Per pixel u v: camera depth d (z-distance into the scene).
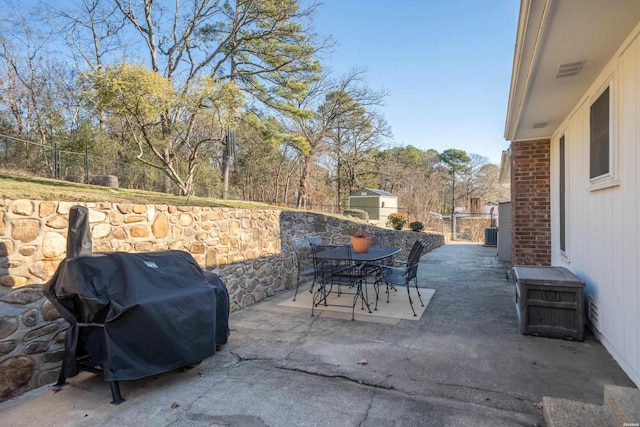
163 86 8.07
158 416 2.29
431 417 2.23
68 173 10.91
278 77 15.19
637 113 2.55
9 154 9.91
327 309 4.86
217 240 4.73
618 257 2.93
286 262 6.39
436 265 8.84
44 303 2.75
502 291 5.82
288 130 19.42
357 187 26.31
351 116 21.44
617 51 2.89
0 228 2.52
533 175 6.06
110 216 3.40
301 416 2.27
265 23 14.11
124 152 13.42
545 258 5.97
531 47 2.88
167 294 2.72
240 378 2.82
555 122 4.99
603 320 3.32
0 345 2.47
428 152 34.78
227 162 14.95
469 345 3.44
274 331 3.95
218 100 9.20
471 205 22.02
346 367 2.98
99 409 2.38
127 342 2.48
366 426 2.15
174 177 9.73
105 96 7.56
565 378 2.72
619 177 2.88
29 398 2.53
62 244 2.92
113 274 2.63
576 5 2.28
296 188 22.94
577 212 4.20
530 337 3.64
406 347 3.42
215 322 3.10
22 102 13.36
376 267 5.20
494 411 2.29
